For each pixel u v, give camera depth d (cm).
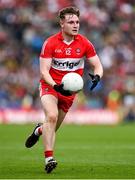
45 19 9219
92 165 2888
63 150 3947
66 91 2434
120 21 9462
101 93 7981
